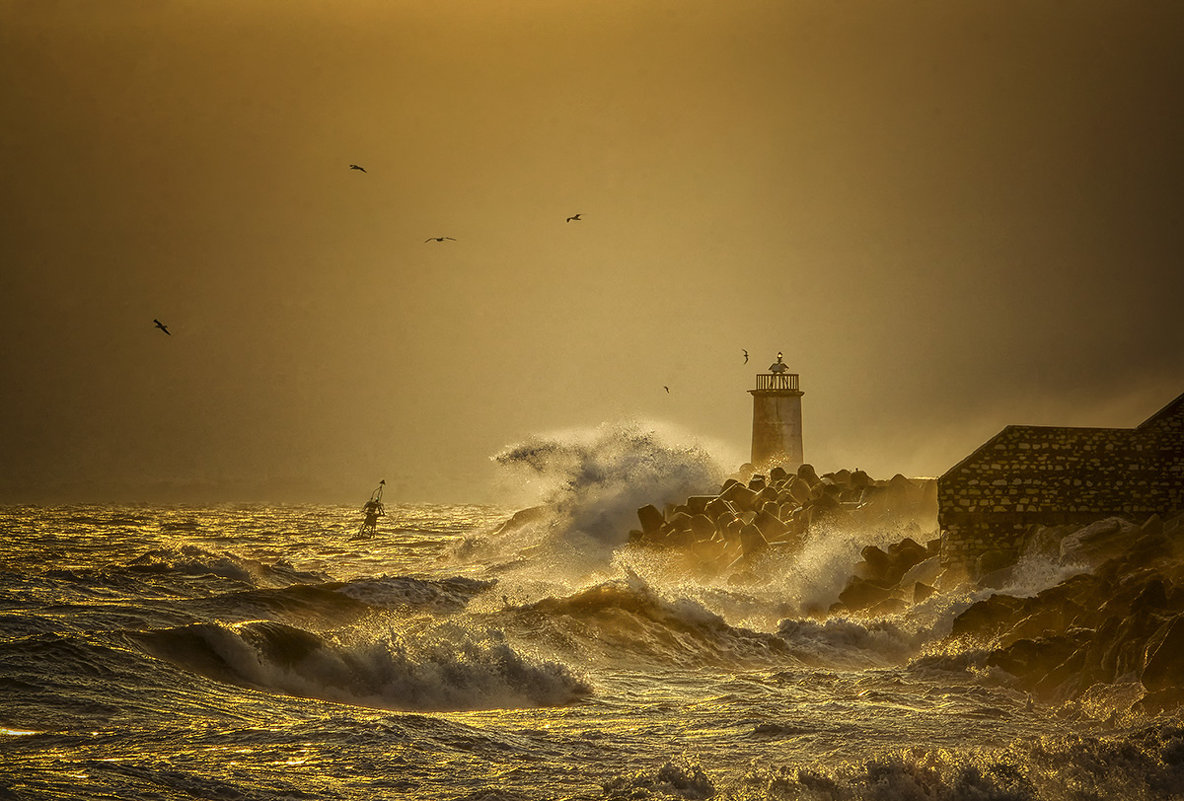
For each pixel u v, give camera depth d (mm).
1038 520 104875
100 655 61500
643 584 98250
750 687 68812
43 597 100812
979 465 104438
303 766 43344
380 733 49531
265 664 65375
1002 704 61594
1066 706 59562
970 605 88500
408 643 70188
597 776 43781
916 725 55031
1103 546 97188
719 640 87125
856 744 50438
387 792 40406
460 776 43062
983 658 72000
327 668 66500
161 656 63344
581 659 78812
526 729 53656
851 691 66438
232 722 51719
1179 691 55219
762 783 40375
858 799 38375
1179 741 43156
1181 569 77375
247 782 40531
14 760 41750
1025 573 97750
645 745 50156
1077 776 40125
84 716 51062
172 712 53281
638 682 72312
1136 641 61938
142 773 40469
